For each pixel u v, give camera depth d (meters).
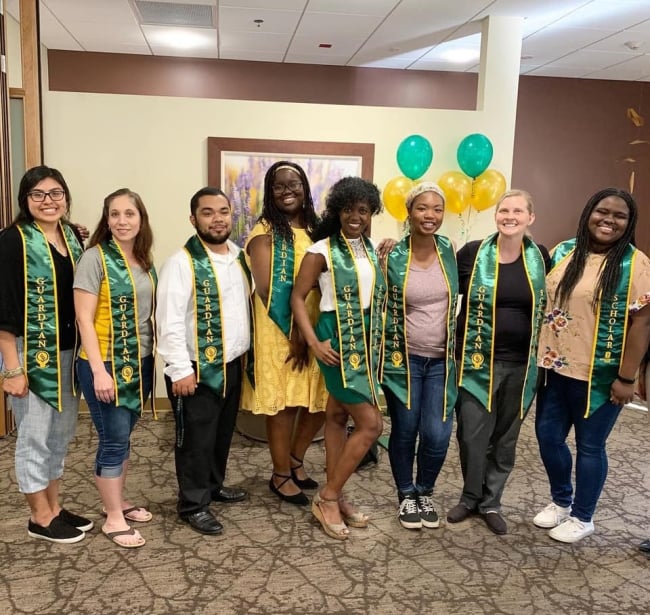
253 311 2.60
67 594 2.08
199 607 2.03
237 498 2.79
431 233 2.34
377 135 4.25
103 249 2.22
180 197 4.08
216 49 6.06
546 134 7.02
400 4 4.41
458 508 2.65
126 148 3.97
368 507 2.78
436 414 2.47
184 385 2.32
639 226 7.11
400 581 2.21
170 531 2.51
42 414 2.24
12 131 3.48
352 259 2.32
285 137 4.14
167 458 3.28
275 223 2.50
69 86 6.32
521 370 2.44
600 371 2.34
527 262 2.39
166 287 2.31
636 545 2.50
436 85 6.83
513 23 4.62
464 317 2.47
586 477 2.47
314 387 2.60
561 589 2.18
